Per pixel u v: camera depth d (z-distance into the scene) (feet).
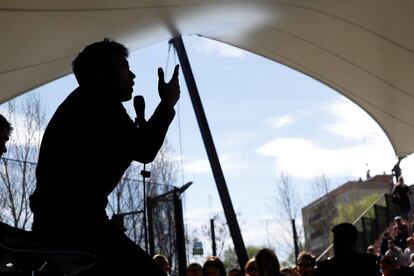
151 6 30.81
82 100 8.27
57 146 8.00
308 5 37.40
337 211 158.92
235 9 36.63
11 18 26.35
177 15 34.60
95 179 7.92
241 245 60.59
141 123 8.86
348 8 37.58
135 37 36.35
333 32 41.75
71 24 29.30
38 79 35.22
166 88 8.41
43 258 7.32
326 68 48.24
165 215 35.22
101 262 7.64
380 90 47.70
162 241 34.81
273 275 21.01
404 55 41.63
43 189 7.91
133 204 32.96
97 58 8.48
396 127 52.29
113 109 8.22
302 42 44.83
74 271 7.77
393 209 80.69
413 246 45.98
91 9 28.32
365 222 80.07
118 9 29.76
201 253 61.31
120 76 8.55
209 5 34.30
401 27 38.19
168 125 8.33
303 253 25.50
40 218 7.83
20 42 29.09
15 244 6.92
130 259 7.88
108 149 8.04
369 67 45.11
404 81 44.98
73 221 7.69
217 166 61.98
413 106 47.83
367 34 40.60
